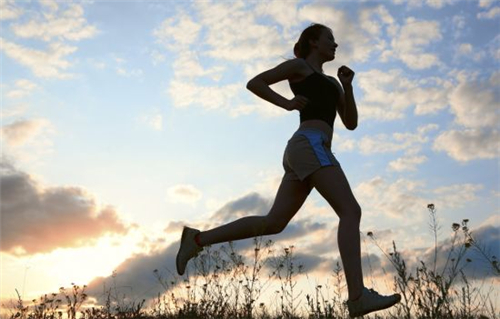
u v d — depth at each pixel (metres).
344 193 3.58
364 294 3.50
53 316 5.53
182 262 4.05
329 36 4.03
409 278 4.10
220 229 4.01
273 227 3.91
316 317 5.09
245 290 5.22
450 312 4.07
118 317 5.54
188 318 5.22
